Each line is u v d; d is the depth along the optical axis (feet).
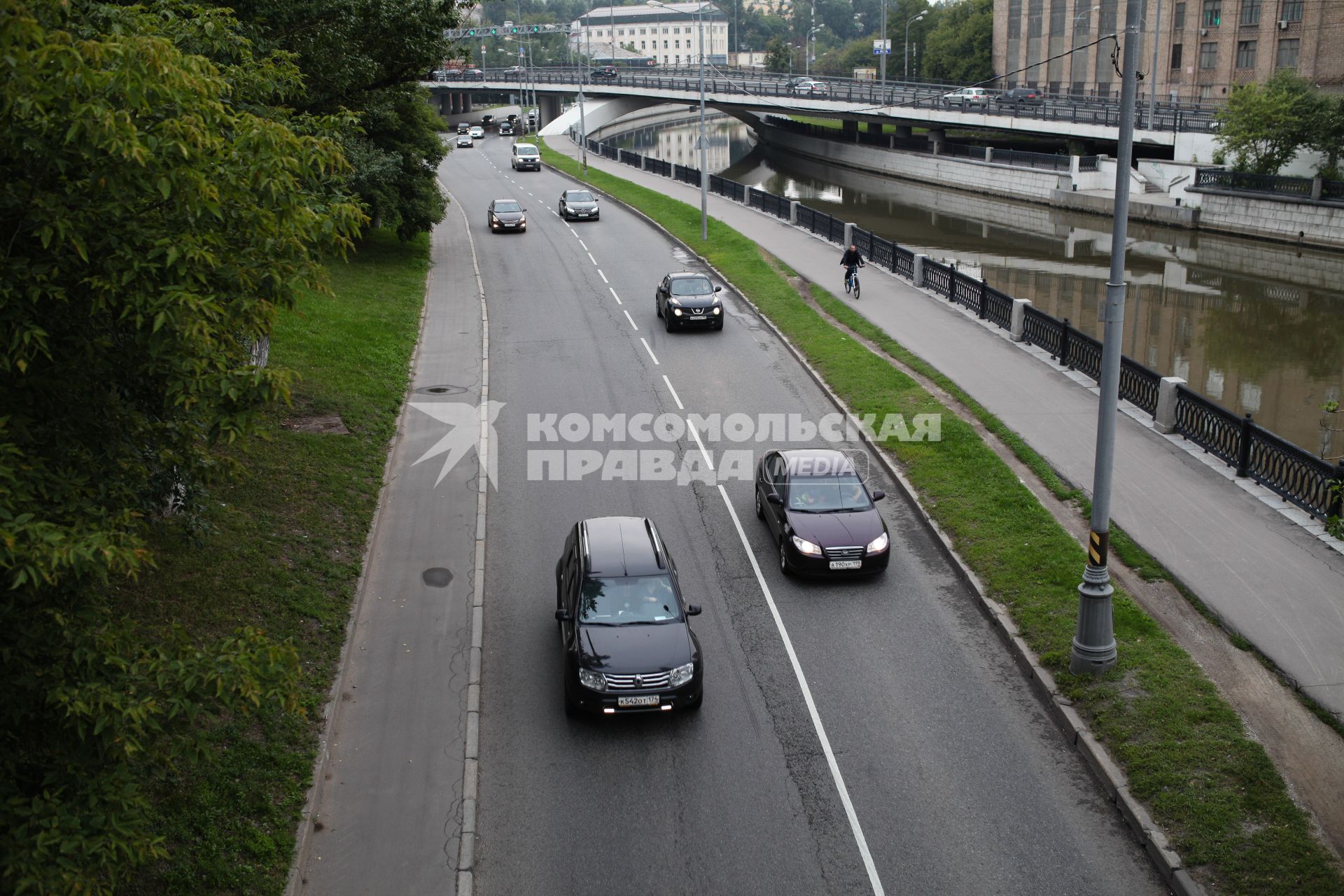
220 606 42.83
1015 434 65.62
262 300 30.60
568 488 60.90
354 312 93.56
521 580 50.49
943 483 59.31
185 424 32.91
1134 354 103.86
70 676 24.89
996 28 315.17
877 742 38.52
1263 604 45.01
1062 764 37.22
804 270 118.32
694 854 33.04
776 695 41.42
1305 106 159.12
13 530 21.13
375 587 48.98
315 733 37.88
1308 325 114.32
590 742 38.52
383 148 116.57
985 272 144.77
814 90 278.05
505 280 117.29
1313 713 37.88
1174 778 34.71
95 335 28.14
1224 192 165.89
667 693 38.52
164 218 27.55
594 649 39.27
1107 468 39.34
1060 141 250.16
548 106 394.52
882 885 31.83
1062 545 51.03
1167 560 49.14
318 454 60.44
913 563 52.01
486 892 31.50
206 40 37.58
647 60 597.52
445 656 43.55
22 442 25.54
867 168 280.10
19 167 25.53
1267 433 56.29
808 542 49.52
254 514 51.29
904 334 90.38
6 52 21.83
